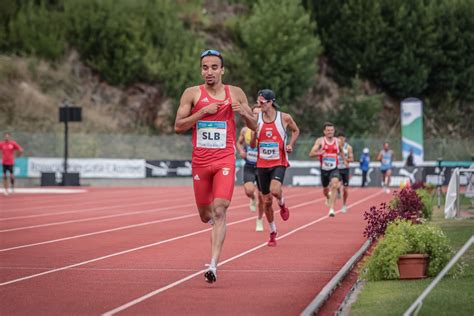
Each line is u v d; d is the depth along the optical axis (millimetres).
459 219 28406
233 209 36844
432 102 100312
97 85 82125
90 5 84188
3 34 80688
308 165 68312
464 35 100062
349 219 30531
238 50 92562
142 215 33219
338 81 98750
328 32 99312
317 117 92375
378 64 98062
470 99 100750
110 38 83312
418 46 98625
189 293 13539
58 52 81562
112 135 72875
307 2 99625
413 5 99625
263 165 21250
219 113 14352
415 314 10359
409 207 23156
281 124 21219
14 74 77438
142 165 69562
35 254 19500
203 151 14336
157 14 87188
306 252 19672
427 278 14195
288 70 89875
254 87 90000
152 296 13234
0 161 65188
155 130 82438
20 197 47156
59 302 12688
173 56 86562
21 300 12883
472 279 13953
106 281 14984
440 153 80250
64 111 63562
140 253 19609
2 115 73812
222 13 98312
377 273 14297
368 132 92250
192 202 42938
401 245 14180
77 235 24422
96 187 62938
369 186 66875
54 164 67438
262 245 21328
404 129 67562
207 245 21469
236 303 12547
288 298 13023
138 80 84062
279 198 21109
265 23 90375
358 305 12000
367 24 97250
